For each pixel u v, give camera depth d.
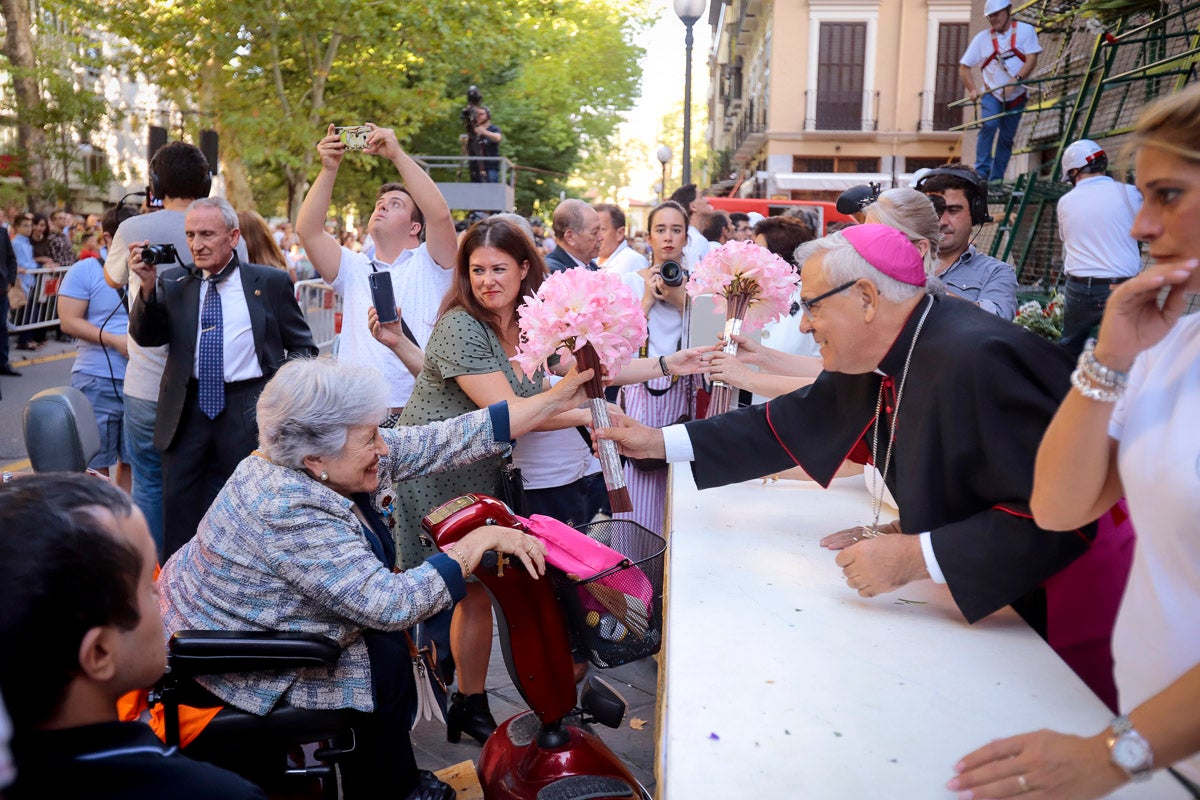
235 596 2.50
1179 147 1.26
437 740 3.70
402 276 4.82
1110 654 2.13
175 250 4.37
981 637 1.97
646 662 4.36
